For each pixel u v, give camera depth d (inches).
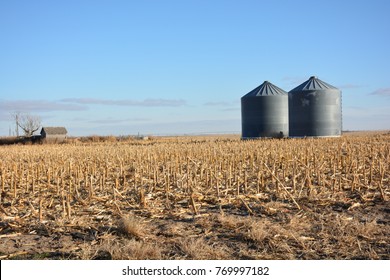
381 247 370.0
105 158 1133.1
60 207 550.3
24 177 855.7
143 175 827.4
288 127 2316.7
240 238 397.7
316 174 737.6
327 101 2197.3
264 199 570.3
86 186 710.5
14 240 412.8
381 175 657.6
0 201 584.7
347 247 369.4
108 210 523.2
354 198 564.1
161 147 1560.0
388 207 518.0
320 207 521.3
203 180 718.5
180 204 556.7
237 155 1050.7
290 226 424.5
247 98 2400.3
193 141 2377.0
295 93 2244.1
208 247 362.6
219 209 525.7
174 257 349.1
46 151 1576.0
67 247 381.7
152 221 471.8
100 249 371.6
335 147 1342.3
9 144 2891.2
